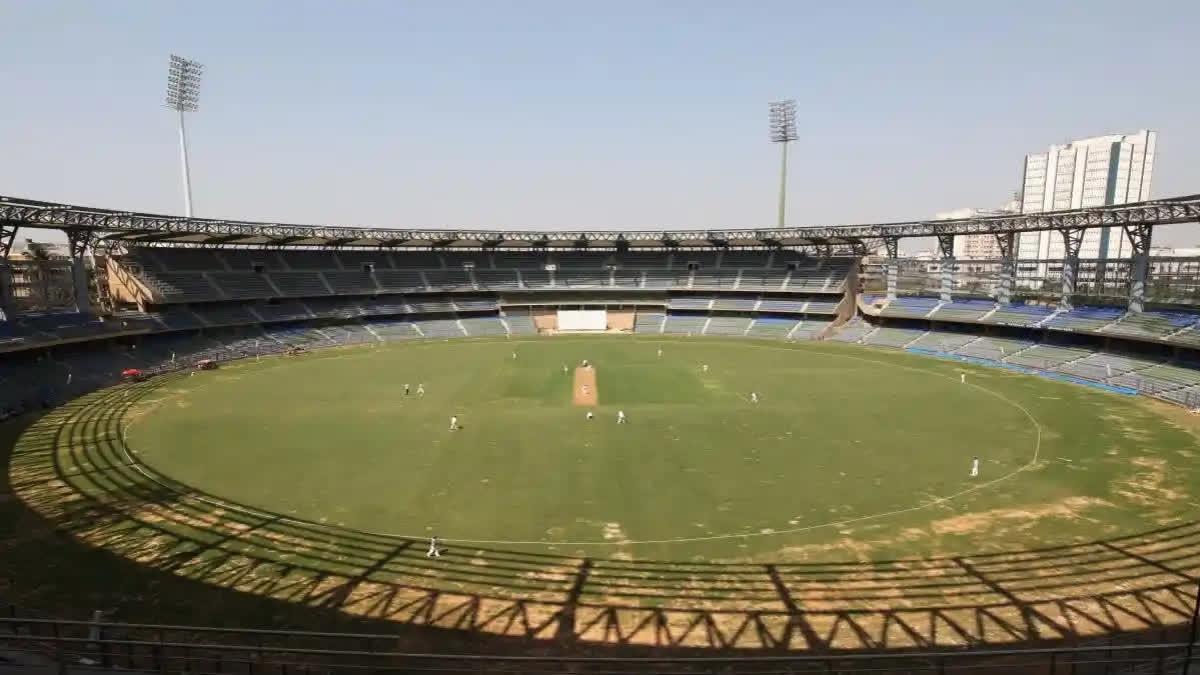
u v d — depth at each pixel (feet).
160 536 102.53
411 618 79.66
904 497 119.34
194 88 360.07
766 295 385.70
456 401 197.77
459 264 410.93
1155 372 212.02
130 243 304.09
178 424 169.58
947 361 269.23
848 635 75.61
